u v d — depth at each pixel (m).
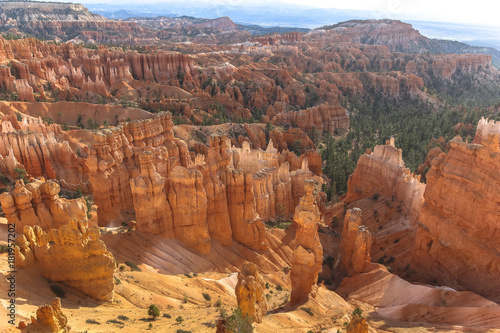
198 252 55.31
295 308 46.56
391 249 71.00
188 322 33.72
